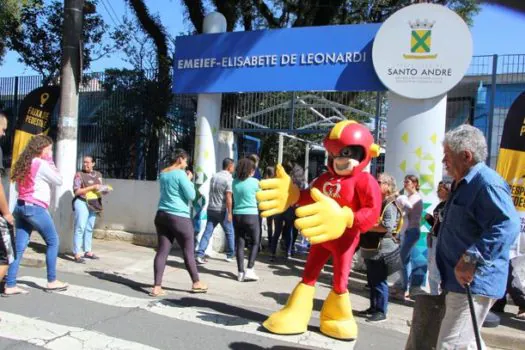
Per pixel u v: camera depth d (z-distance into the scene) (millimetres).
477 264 2959
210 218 8477
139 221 10250
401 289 6902
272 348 4648
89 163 8109
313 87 8148
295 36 8258
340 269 4984
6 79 12289
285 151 18297
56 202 8484
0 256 4914
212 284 7047
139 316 5270
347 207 4582
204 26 9273
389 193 5840
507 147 6777
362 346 4938
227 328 5109
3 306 5281
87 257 8281
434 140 7363
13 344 4270
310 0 13867
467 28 7082
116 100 11172
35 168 5688
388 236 5766
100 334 4664
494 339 5406
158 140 11000
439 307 3500
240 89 8734
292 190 4805
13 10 11734
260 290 6910
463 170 3207
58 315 5109
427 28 7234
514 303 6547
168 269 7836
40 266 7586
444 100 7355
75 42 8562
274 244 9148
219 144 10078
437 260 3352
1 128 5277
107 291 6168
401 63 7383
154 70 11219
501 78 8555
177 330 4938
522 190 6535
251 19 14859
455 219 3184
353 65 7863
